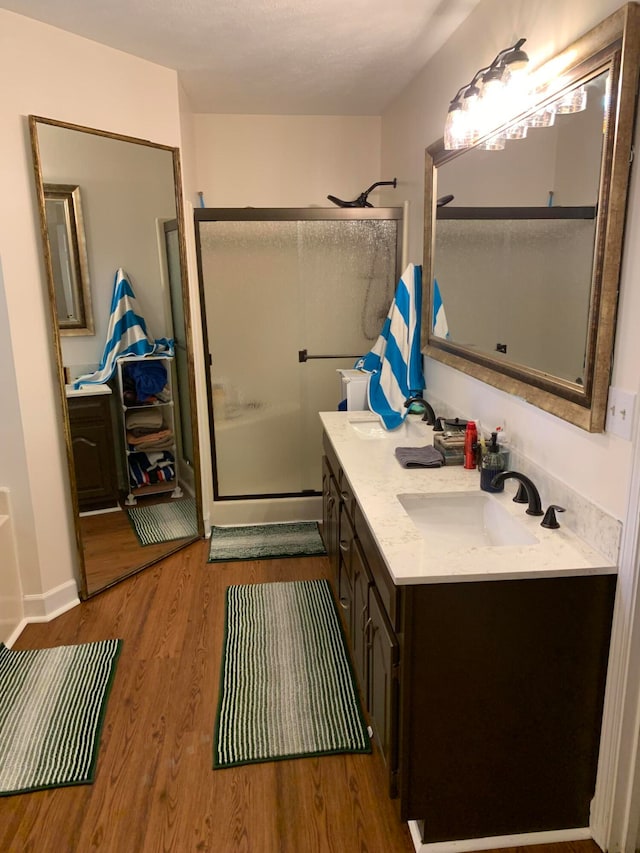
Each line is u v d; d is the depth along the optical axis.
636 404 1.38
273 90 3.35
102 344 2.99
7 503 2.66
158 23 2.48
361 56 2.81
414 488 2.04
